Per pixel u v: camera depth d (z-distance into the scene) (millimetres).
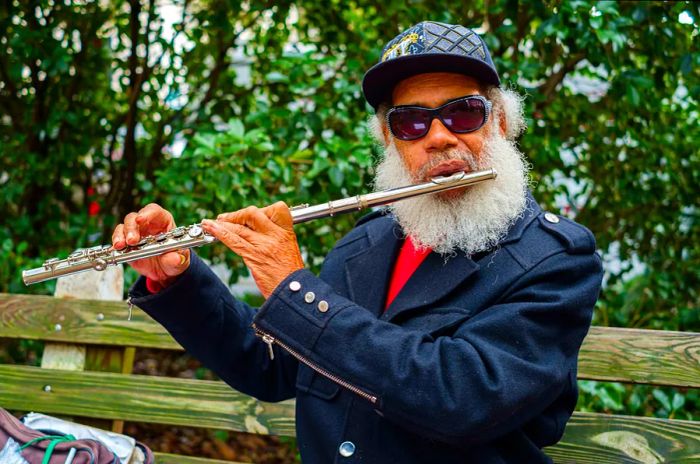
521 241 1650
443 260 1690
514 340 1500
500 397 1427
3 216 3949
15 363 3715
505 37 3146
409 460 1594
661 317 3262
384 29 3438
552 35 2996
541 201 3596
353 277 1828
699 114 3414
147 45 3793
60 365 2611
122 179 4023
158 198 3820
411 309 1640
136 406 2473
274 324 1547
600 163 3453
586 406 2730
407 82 1721
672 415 2736
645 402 2953
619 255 3641
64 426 2045
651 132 3406
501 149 1729
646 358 2121
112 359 2605
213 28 3570
